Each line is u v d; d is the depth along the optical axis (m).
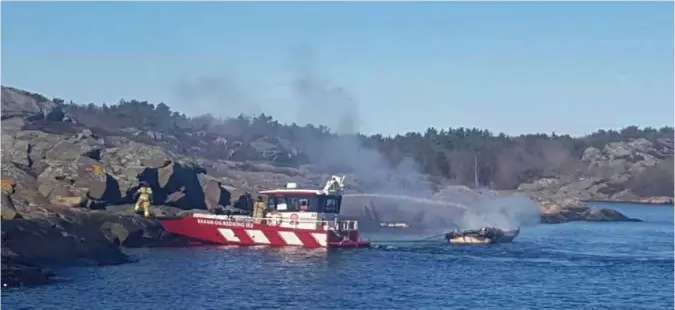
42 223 105.69
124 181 141.00
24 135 155.50
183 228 133.25
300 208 135.75
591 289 100.62
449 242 148.88
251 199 164.75
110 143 182.50
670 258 133.62
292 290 93.38
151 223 131.00
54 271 97.56
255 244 134.12
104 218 126.00
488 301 91.12
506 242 154.62
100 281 93.25
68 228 113.62
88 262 105.06
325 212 136.12
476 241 149.12
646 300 94.69
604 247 153.12
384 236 162.12
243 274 103.44
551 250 143.12
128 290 88.94
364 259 121.06
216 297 87.62
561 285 102.81
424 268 113.44
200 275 101.38
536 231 197.62
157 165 150.50
